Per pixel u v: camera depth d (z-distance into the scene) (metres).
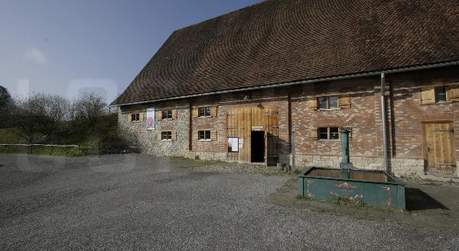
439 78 10.09
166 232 5.07
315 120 12.70
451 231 4.95
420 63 9.79
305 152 12.88
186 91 17.02
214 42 19.77
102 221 5.74
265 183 9.47
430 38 10.57
